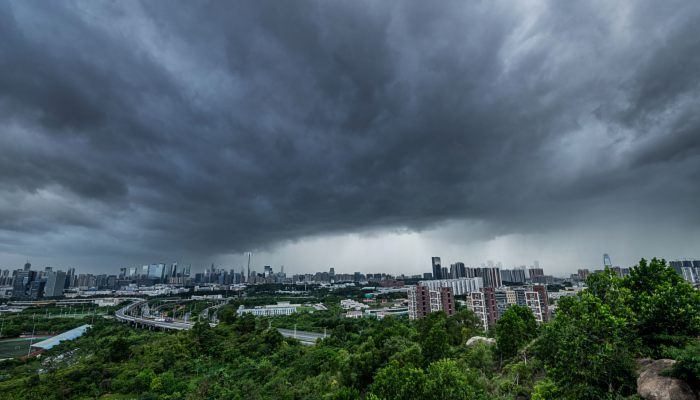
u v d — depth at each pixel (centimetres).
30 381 8619
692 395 2475
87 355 12362
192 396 7588
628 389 2884
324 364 8631
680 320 3036
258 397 7138
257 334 12462
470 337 9506
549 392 3209
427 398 3622
